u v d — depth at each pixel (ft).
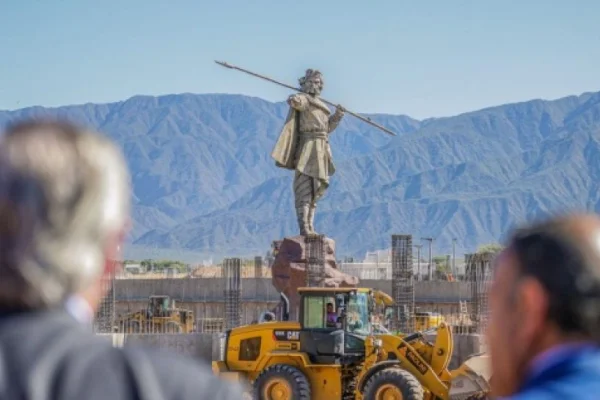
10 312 17.49
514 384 19.49
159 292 250.57
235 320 192.95
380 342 124.57
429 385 122.21
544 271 19.29
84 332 17.61
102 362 17.21
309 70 200.13
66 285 17.67
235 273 194.39
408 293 194.08
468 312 211.00
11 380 16.89
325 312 128.06
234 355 130.31
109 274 18.83
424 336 137.28
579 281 19.03
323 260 191.83
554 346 19.17
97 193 17.90
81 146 18.04
